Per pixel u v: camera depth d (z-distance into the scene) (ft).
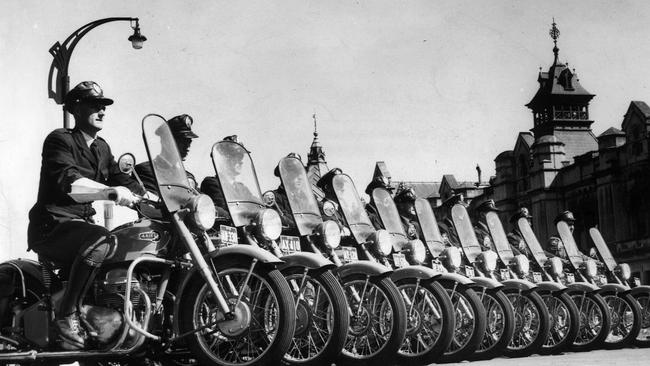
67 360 18.08
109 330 17.16
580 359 27.30
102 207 21.26
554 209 168.14
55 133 18.37
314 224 23.39
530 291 31.24
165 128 18.94
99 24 38.68
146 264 17.85
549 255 40.68
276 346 17.42
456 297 27.91
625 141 147.95
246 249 17.67
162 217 18.53
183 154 23.67
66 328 17.22
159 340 18.04
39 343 17.62
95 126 18.98
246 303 17.52
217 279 17.66
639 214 144.36
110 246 17.43
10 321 18.21
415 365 24.73
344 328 19.66
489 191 186.91
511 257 35.12
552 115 191.52
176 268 18.37
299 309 20.31
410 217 32.55
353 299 22.71
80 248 17.42
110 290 17.54
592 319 36.32
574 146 187.93
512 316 28.78
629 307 37.68
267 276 17.72
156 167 18.15
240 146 21.04
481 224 37.70
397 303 22.25
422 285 24.82
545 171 167.73
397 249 27.78
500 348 28.63
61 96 39.63
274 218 20.12
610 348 37.37
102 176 19.12
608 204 150.92
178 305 17.75
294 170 23.82
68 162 17.93
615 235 148.05
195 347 17.72
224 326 17.37
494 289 29.07
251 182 20.92
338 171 26.76
